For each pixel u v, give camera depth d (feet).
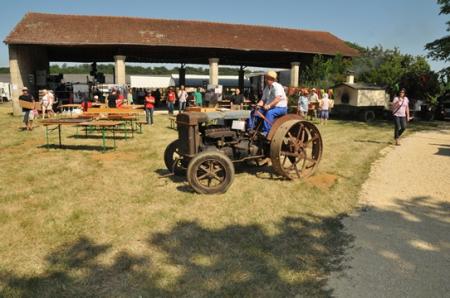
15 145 34.65
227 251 13.47
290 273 12.05
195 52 94.84
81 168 25.39
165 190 20.31
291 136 22.79
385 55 94.17
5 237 14.53
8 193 19.76
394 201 19.13
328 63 83.61
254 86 115.65
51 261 12.74
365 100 64.28
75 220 16.17
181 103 67.97
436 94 73.31
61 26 74.43
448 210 17.95
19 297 10.79
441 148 34.88
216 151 19.83
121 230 15.19
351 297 10.89
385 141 39.22
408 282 11.68
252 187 20.93
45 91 61.77
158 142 36.70
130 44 71.05
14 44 67.26
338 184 21.93
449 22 65.98
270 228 15.52
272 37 88.53
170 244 13.98
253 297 10.82
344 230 15.44
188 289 11.16
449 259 13.15
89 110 46.83
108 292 11.01
